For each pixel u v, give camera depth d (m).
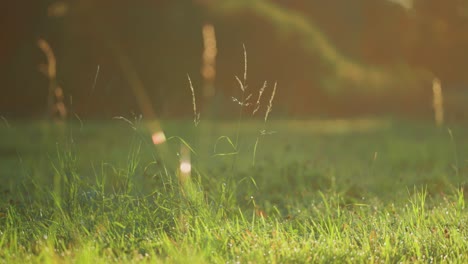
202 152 16.91
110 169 13.89
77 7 42.00
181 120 34.50
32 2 40.91
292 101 44.72
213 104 39.91
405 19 57.16
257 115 42.72
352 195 11.42
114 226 8.09
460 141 21.69
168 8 43.72
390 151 18.39
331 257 6.91
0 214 8.68
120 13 42.62
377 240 7.59
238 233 7.79
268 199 11.00
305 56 45.44
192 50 42.53
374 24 56.88
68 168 8.78
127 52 41.84
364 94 46.34
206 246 7.20
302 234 8.24
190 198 8.51
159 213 8.56
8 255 6.91
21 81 40.00
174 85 41.62
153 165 11.66
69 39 40.84
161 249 7.32
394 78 49.38
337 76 46.19
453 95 48.88
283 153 17.78
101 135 23.81
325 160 15.98
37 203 9.34
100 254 7.20
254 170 13.51
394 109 46.53
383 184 12.07
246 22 44.38
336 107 45.56
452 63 57.78
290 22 46.03
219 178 11.06
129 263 6.69
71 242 7.62
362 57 55.56
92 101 38.16
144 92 40.84
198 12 43.75
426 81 50.91
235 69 43.91
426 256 7.16
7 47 41.19
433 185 11.48
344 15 55.16
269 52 44.69
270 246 7.25
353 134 26.09
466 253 7.19
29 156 17.08
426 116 41.34
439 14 57.78
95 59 40.75
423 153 17.50
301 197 11.10
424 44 57.56
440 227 8.03
